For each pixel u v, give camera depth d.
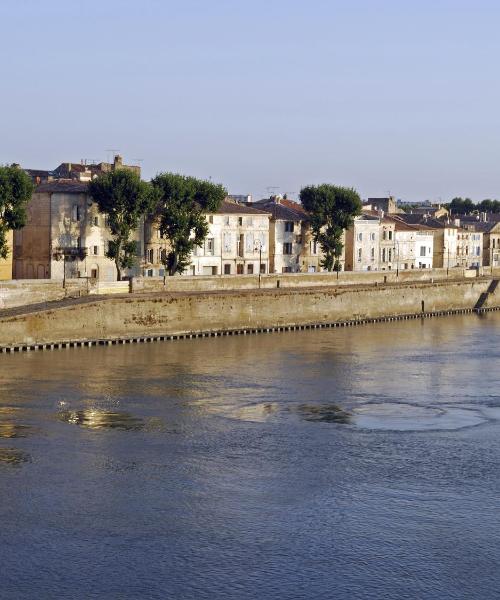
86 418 79.25
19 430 75.00
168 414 81.25
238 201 194.50
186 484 62.28
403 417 81.81
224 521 55.78
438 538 53.59
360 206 176.75
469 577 48.84
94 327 119.69
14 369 99.88
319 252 183.50
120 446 71.00
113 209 141.38
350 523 55.62
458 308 180.12
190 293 134.25
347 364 109.00
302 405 86.00
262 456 68.94
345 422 79.62
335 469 65.81
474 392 93.44
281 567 49.78
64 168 174.38
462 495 60.53
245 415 81.62
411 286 168.50
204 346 121.56
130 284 134.00
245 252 169.25
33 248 144.62
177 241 148.50
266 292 140.75
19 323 112.25
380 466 66.56
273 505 58.50
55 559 50.44
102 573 48.94
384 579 48.56
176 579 48.38
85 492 60.47
